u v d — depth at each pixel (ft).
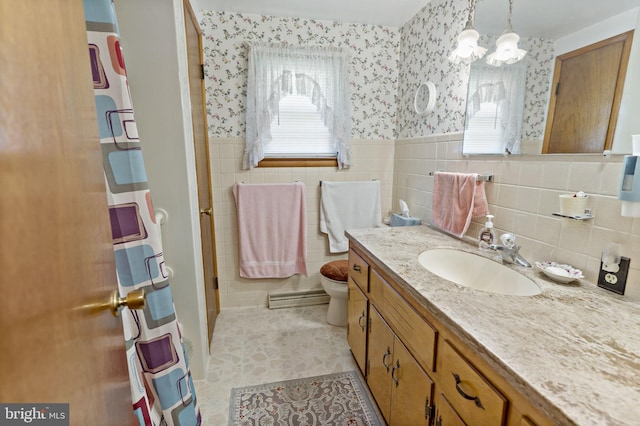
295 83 7.35
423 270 3.81
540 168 3.92
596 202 3.27
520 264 3.94
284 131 7.70
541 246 3.96
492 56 4.64
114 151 3.02
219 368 5.90
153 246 3.28
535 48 3.92
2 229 1.07
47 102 1.43
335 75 7.45
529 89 4.03
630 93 2.92
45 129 1.40
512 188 4.36
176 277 5.20
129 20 4.36
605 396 1.80
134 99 4.56
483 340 2.33
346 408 4.95
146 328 3.31
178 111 4.67
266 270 7.92
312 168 7.92
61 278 1.47
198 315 5.40
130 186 3.11
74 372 1.54
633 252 2.97
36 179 1.31
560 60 3.61
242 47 7.11
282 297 8.15
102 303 1.97
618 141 3.04
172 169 4.84
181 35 4.77
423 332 3.26
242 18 7.00
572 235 3.56
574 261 3.55
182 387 3.62
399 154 8.00
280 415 4.83
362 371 5.45
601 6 3.14
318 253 8.36
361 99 7.88
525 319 2.65
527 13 4.01
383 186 8.41
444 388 2.95
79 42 1.85
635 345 2.28
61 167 1.54
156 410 3.51
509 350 2.22
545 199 3.87
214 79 7.13
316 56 7.34
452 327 2.64
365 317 5.08
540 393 1.82
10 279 1.10
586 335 2.40
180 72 4.62
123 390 2.31
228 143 7.43
